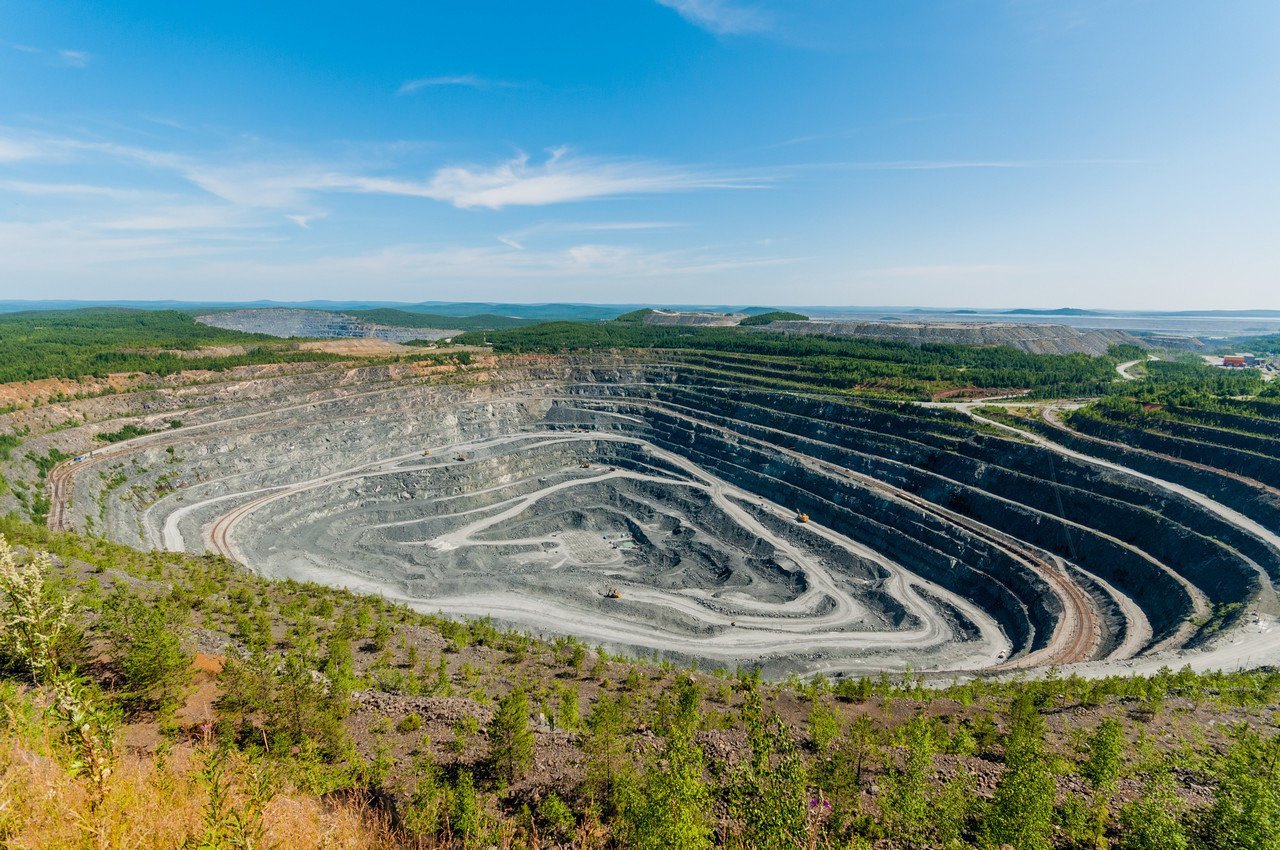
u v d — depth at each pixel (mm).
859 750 32156
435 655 54750
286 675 30312
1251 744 30234
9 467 104000
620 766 27891
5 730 19750
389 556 117438
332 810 22047
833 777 27234
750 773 22578
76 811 14992
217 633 46906
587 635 88875
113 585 49250
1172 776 29797
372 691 38562
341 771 26000
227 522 118062
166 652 28828
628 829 21906
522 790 27156
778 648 84875
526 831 23750
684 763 23844
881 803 26297
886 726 41844
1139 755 34188
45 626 22797
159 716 27266
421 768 28062
